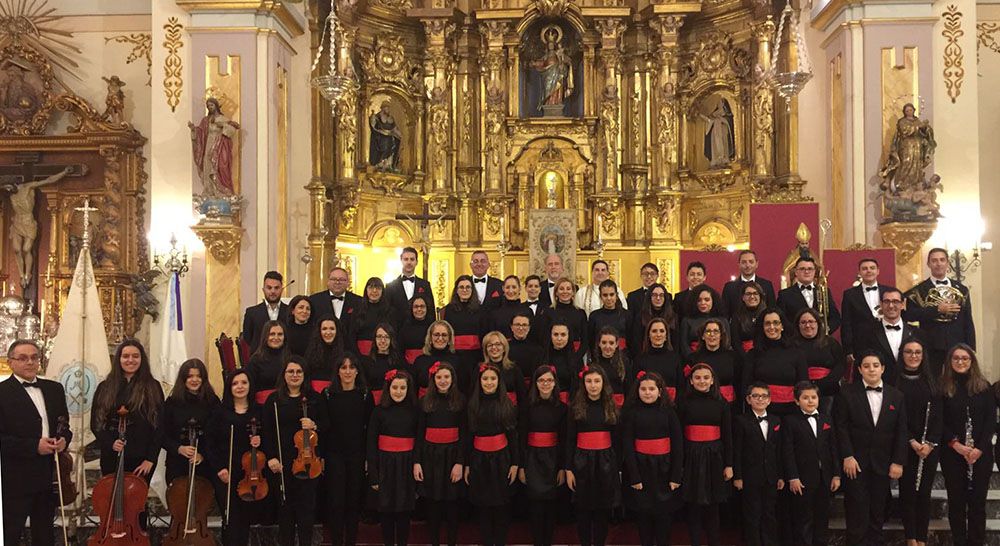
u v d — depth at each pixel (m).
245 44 12.62
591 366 7.86
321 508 8.55
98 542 7.19
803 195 14.02
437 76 15.95
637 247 16.08
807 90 13.95
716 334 8.26
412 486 7.98
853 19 12.45
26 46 14.48
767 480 7.84
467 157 16.22
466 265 16.12
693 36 16.02
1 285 14.50
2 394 7.39
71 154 14.53
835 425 8.00
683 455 7.82
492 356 8.17
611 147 16.08
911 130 11.92
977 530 7.92
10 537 7.27
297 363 7.83
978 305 12.20
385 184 15.67
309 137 14.30
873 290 9.13
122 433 7.42
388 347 8.51
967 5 12.34
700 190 15.85
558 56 16.31
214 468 7.76
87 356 9.62
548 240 15.17
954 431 7.93
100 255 14.39
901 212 11.89
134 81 14.59
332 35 10.95
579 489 7.80
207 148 12.28
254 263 12.56
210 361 12.45
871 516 7.98
